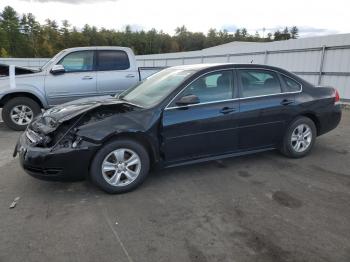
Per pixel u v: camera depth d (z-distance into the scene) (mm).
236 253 2766
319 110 5195
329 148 5789
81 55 7758
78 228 3176
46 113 4359
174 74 4738
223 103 4426
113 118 3867
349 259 2670
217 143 4465
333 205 3609
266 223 3236
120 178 3922
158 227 3188
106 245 2895
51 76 7512
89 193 3977
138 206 3629
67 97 7637
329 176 4473
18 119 7496
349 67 10945
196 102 4094
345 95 11211
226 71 4543
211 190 4039
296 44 12883
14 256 2746
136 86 5148
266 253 2762
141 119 3957
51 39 86312
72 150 3629
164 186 4172
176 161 4285
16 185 4230
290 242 2910
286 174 4551
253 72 4738
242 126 4578
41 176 3705
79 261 2682
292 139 5082
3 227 3205
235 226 3189
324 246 2844
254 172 4629
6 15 83000
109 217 3389
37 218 3375
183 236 3029
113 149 3814
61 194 3955
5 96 7328
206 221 3291
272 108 4762
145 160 4027
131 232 3100
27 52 79875
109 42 94812
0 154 5613
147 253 2777
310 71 12438
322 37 11781
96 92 7859
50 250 2826
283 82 4957
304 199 3766
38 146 3736
